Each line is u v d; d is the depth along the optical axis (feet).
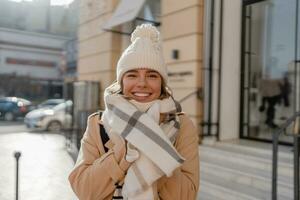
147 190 4.58
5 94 94.63
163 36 25.82
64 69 95.81
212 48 22.85
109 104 4.99
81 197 4.99
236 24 23.47
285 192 14.93
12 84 95.81
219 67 22.89
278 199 14.52
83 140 5.45
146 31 5.43
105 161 4.82
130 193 4.55
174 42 24.75
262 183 16.20
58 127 51.60
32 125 52.44
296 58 21.79
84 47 40.63
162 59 5.29
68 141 39.50
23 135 46.55
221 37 22.86
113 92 5.34
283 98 22.56
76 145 35.83
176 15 24.58
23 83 97.25
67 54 95.50
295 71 21.89
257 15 23.62
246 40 23.70
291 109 22.09
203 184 17.46
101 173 4.80
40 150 33.65
